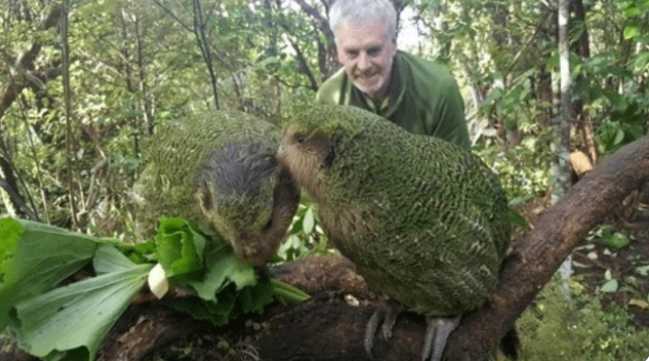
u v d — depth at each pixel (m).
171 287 0.89
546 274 0.97
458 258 0.85
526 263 0.97
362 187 0.81
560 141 1.95
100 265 0.92
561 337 1.55
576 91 2.15
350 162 0.81
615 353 1.59
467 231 0.86
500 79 2.33
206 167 0.98
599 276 2.14
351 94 1.57
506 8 2.57
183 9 2.38
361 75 1.49
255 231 0.88
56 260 0.89
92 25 2.47
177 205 1.04
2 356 0.91
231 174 0.92
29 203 2.70
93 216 2.51
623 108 2.18
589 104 2.26
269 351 0.96
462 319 0.93
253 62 2.35
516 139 2.68
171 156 1.08
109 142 2.55
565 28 1.92
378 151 0.82
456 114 1.53
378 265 0.85
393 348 0.94
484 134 2.80
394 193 0.82
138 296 0.91
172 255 0.87
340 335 0.96
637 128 2.23
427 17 2.79
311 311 0.97
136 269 0.90
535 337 1.56
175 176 1.05
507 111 2.29
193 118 1.14
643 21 2.02
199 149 1.03
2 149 2.58
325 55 2.82
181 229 0.88
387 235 0.82
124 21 2.49
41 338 0.83
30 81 2.62
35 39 2.44
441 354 0.91
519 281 0.96
